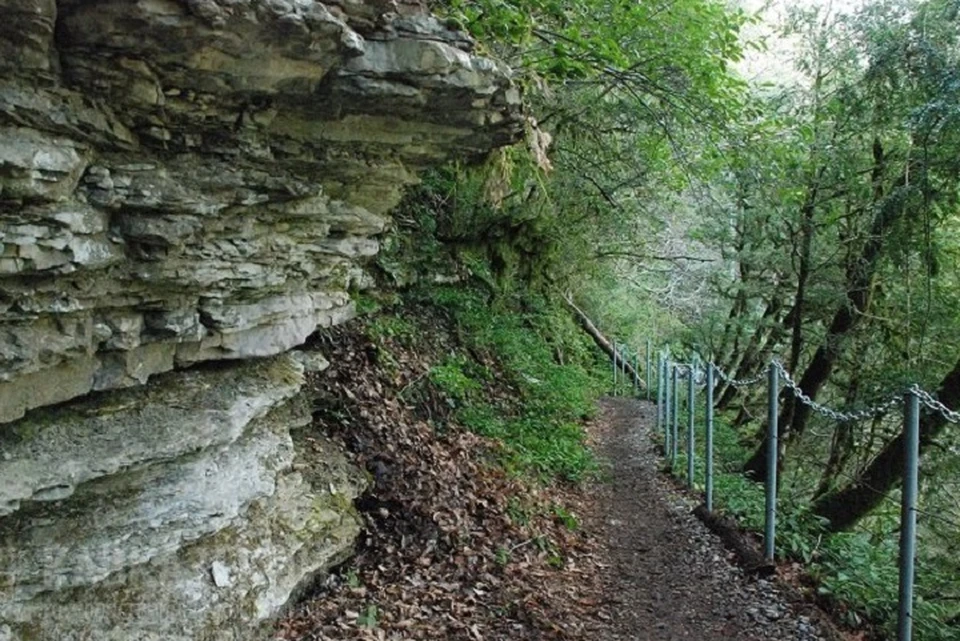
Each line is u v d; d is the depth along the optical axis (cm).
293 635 498
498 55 796
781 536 779
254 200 459
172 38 343
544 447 1037
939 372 1194
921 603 666
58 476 376
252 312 512
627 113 1216
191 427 454
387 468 710
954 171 981
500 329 1299
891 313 1288
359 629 513
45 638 367
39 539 378
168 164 412
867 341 1306
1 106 310
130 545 410
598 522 892
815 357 1350
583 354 2230
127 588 411
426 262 1195
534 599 615
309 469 627
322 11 369
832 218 1254
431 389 931
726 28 949
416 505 683
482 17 692
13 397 358
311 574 556
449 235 1279
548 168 1090
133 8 321
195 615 432
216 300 474
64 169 338
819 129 1241
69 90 343
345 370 804
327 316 632
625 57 839
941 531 1125
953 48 996
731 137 983
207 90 389
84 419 408
